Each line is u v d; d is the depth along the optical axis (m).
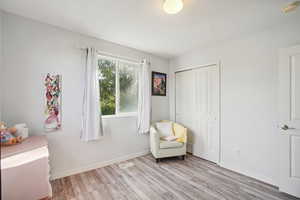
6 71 1.83
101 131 2.61
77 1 1.62
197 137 3.25
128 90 3.18
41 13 1.86
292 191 1.88
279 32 2.09
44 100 2.09
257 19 1.97
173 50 3.24
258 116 2.30
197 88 3.26
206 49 3.01
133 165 2.76
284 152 1.96
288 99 1.95
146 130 3.23
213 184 2.13
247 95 2.42
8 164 1.10
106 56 2.78
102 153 2.69
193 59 3.28
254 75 2.34
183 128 3.14
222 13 1.83
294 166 1.90
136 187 2.04
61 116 2.24
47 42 2.12
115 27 2.22
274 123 2.14
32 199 1.18
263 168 2.23
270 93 2.18
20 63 1.92
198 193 1.91
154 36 2.53
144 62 3.21
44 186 1.25
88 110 2.40
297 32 1.94
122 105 3.08
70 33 2.32
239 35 2.47
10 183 1.08
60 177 2.23
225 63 2.71
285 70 1.97
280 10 1.76
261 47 2.27
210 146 2.99
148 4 1.66
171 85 3.85
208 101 3.03
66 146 2.29
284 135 1.97
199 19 1.98
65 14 1.88
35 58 2.03
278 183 2.07
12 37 1.87
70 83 2.32
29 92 1.98
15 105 1.88
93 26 2.19
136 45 2.95
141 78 3.22
